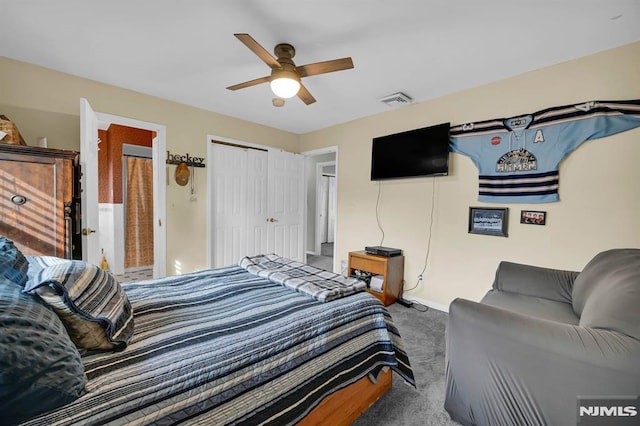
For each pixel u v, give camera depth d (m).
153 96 3.23
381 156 3.60
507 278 2.14
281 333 1.19
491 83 2.76
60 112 2.65
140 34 2.07
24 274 1.07
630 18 1.80
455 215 3.02
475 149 2.85
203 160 3.69
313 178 6.41
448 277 3.08
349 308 1.51
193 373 0.90
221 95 3.21
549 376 1.08
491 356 1.21
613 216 2.16
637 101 2.05
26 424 0.65
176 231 3.49
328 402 1.29
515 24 1.89
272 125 4.38
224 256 3.94
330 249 6.99
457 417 1.38
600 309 1.20
